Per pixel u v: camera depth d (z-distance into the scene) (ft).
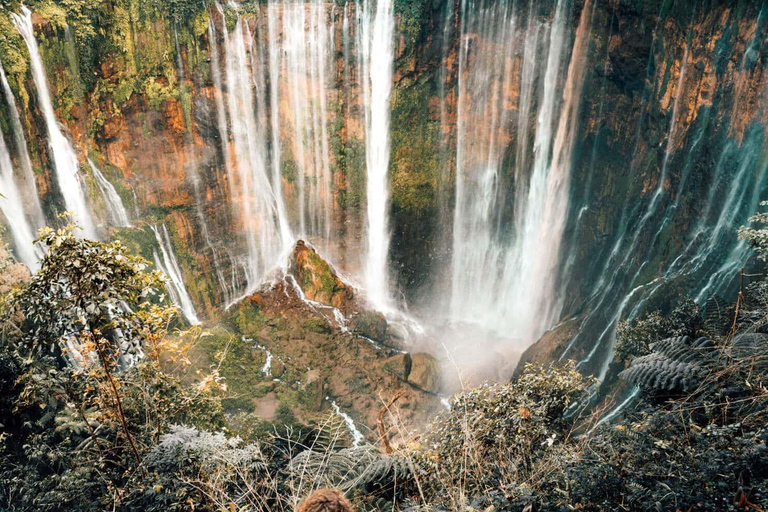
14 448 25.21
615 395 40.50
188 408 20.40
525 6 65.41
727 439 11.35
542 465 12.80
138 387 18.99
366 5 66.23
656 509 9.98
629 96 60.54
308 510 7.59
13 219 48.88
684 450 11.50
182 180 64.28
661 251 54.90
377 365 63.87
